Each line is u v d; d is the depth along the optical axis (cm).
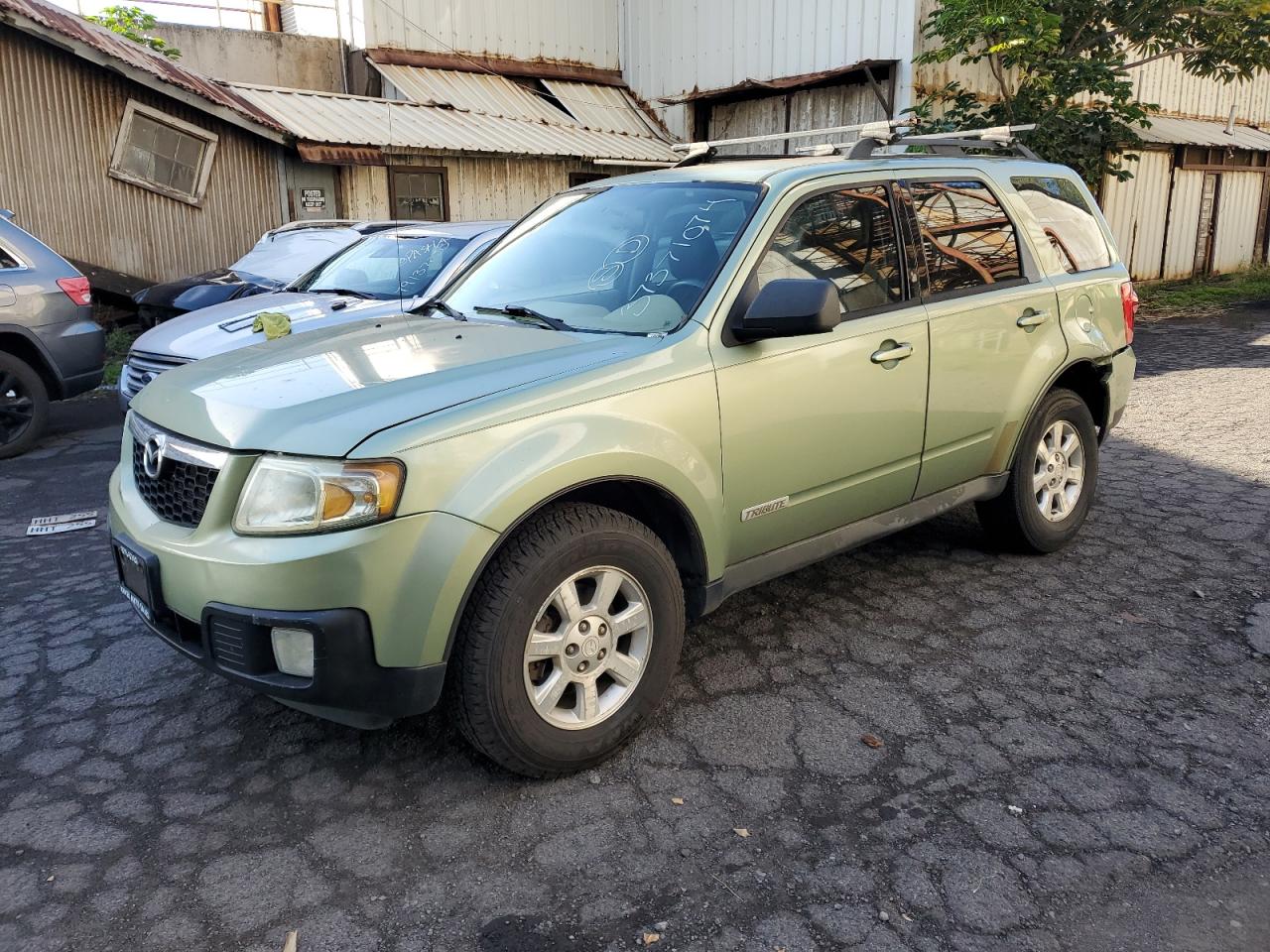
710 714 337
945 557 482
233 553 262
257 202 1307
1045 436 464
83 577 476
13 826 281
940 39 1359
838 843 268
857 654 382
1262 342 1174
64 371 744
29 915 245
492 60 1638
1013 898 246
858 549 494
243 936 237
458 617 268
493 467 268
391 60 1526
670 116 1723
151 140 1219
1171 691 350
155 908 247
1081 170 1327
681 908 244
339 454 257
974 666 370
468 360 307
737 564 345
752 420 328
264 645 263
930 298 395
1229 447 683
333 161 1246
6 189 1138
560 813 283
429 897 249
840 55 1447
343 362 314
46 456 730
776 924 238
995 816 279
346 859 265
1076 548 493
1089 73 1248
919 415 387
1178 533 514
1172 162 1855
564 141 1480
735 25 1594
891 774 300
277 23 1730
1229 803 285
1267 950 230
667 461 302
